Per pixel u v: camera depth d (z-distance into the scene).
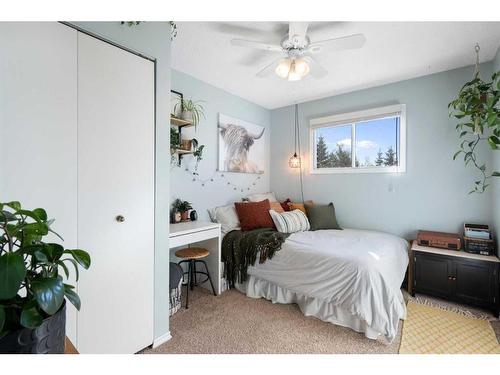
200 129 2.97
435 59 2.42
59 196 1.27
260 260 2.44
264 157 3.98
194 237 2.25
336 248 2.20
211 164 3.13
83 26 1.34
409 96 2.88
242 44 1.87
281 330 1.93
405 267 2.40
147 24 1.64
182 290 2.69
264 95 3.46
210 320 2.07
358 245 2.30
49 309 0.60
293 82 3.01
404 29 1.93
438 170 2.73
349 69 2.63
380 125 3.13
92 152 1.39
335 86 3.12
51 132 1.24
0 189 1.10
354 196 3.30
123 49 1.53
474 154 2.54
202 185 3.02
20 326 0.62
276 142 4.05
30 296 0.65
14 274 0.59
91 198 1.39
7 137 1.12
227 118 3.32
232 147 3.40
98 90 1.41
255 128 3.79
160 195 1.75
